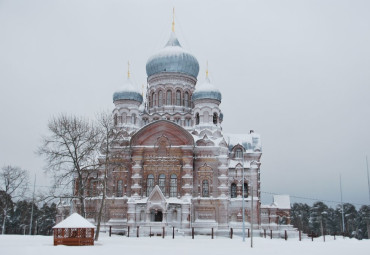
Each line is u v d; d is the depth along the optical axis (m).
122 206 87.25
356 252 42.78
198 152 89.19
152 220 84.06
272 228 93.56
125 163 86.12
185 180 85.81
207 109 94.88
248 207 91.31
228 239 67.56
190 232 82.38
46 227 118.44
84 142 61.81
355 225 150.25
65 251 36.66
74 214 46.97
